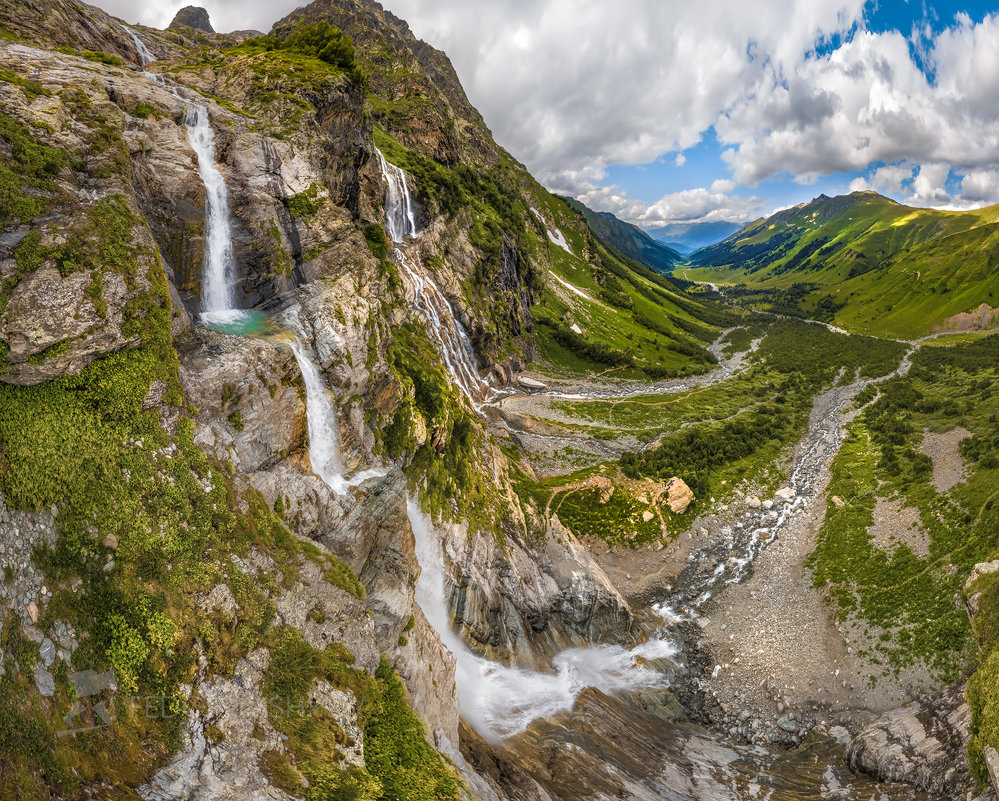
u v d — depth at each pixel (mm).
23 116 28719
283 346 33625
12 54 36062
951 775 36250
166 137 36938
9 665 17594
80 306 23969
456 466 56625
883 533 64938
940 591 52219
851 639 52281
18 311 22469
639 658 54875
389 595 33344
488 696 43344
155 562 22359
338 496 34188
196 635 22000
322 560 29547
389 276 61312
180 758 19391
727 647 56125
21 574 19141
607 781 36531
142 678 20078
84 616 19969
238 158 41062
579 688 48531
